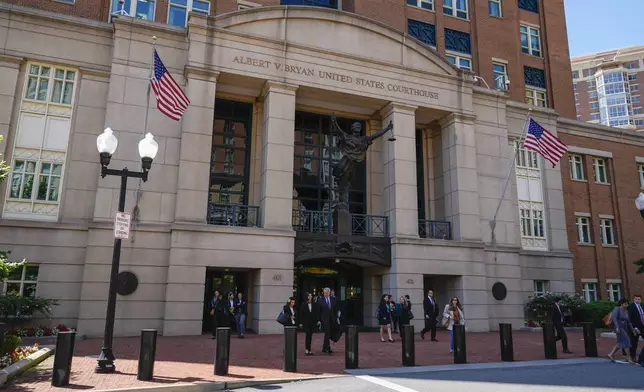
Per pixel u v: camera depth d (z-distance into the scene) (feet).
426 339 60.08
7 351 35.96
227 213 69.36
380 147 81.41
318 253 68.39
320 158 79.46
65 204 62.03
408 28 95.86
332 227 74.02
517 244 86.89
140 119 64.18
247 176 73.67
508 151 87.61
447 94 80.69
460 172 79.36
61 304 59.36
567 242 92.48
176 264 59.82
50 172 62.85
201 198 62.85
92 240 59.41
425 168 86.69
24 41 63.36
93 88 65.72
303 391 29.50
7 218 59.82
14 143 61.82
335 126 71.51
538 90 106.83
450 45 99.81
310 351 44.96
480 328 74.69
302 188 77.30
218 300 57.98
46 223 60.23
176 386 29.43
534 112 94.27
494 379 33.68
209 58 66.13
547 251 89.66
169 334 58.03
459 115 80.84
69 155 63.46
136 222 60.85
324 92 73.00
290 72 70.23
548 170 93.30
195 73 65.36
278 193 66.64
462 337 41.37
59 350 29.45
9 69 62.34
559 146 72.84
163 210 62.59
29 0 70.08
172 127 65.21
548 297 81.92
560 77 108.47
